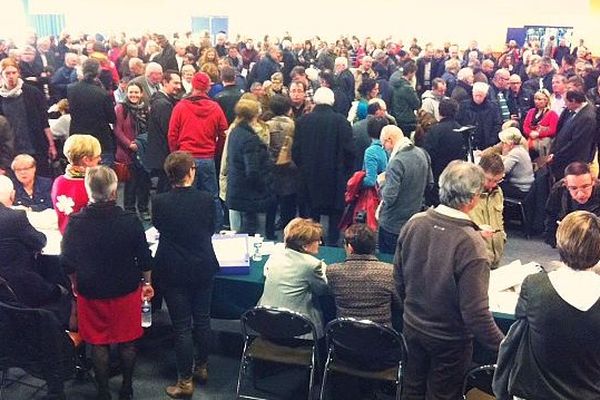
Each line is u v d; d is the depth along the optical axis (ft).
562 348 6.25
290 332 9.71
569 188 12.28
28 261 10.09
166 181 17.04
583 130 16.84
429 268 7.94
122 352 10.49
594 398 6.40
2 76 16.65
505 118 22.52
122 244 9.52
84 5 53.16
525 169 18.28
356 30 51.85
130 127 17.95
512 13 47.37
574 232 6.23
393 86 23.06
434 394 8.47
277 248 12.22
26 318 9.11
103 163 17.52
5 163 14.40
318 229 10.33
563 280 6.28
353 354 9.69
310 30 53.06
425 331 8.13
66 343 9.68
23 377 11.57
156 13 54.85
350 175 15.62
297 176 15.88
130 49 27.40
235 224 16.24
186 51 28.22
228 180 15.44
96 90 16.98
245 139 14.85
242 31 54.60
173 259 10.00
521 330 6.65
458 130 15.53
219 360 12.18
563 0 45.88
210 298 10.77
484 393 8.95
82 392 11.14
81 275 9.59
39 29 51.57
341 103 21.42
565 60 28.94
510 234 19.15
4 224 9.73
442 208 7.99
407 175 12.82
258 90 20.16
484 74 26.63
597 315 6.08
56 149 19.02
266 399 10.94
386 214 13.20
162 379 11.64
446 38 49.49
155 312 13.57
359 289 9.49
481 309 7.57
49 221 12.23
